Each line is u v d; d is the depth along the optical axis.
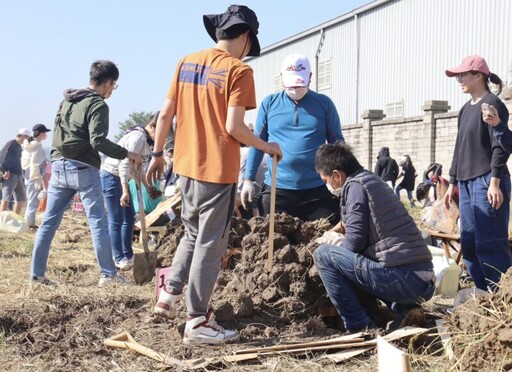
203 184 4.40
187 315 4.71
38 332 4.85
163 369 4.09
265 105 6.31
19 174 13.76
